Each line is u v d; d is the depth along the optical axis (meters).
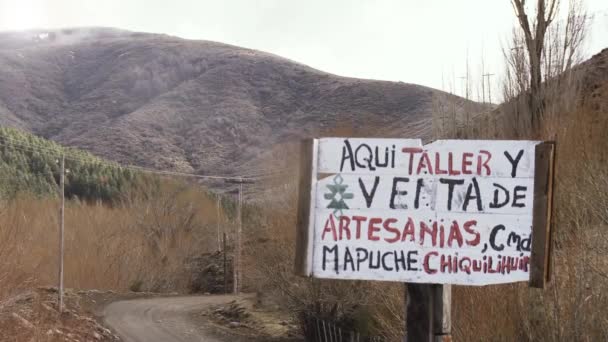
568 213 9.12
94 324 27.78
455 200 4.80
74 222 51.06
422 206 4.83
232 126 143.12
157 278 54.94
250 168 120.50
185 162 131.12
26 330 20.17
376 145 4.89
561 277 7.92
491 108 15.17
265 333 28.41
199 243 62.72
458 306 8.71
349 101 140.25
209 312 36.34
